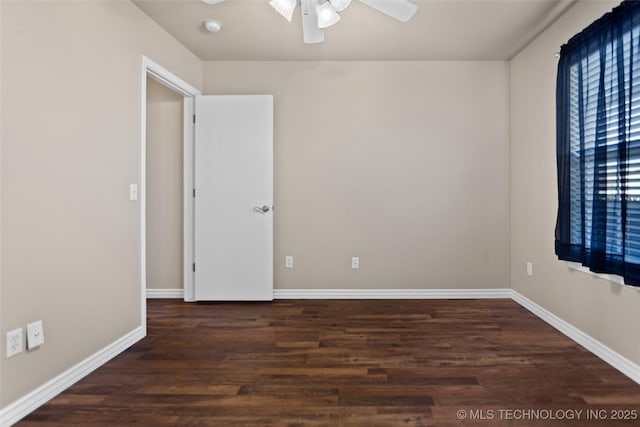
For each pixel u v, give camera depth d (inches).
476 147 149.3
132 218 105.2
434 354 97.2
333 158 150.3
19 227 70.4
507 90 148.4
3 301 67.4
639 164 79.2
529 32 123.0
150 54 113.9
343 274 151.8
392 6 84.4
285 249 151.8
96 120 90.5
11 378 68.7
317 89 149.9
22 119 70.9
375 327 117.7
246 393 78.4
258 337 110.0
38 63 74.2
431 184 149.8
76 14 84.0
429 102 149.1
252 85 150.1
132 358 96.0
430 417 69.6
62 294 80.4
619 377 84.5
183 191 150.0
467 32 122.9
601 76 89.4
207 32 123.6
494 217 149.8
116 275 98.5
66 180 81.5
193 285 149.3
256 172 145.8
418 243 150.7
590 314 98.8
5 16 67.5
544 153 122.5
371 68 149.3
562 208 106.9
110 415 70.7
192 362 93.4
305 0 84.6
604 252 89.8
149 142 151.3
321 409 72.4
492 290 150.6
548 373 86.5
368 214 150.8
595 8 95.5
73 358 83.4
